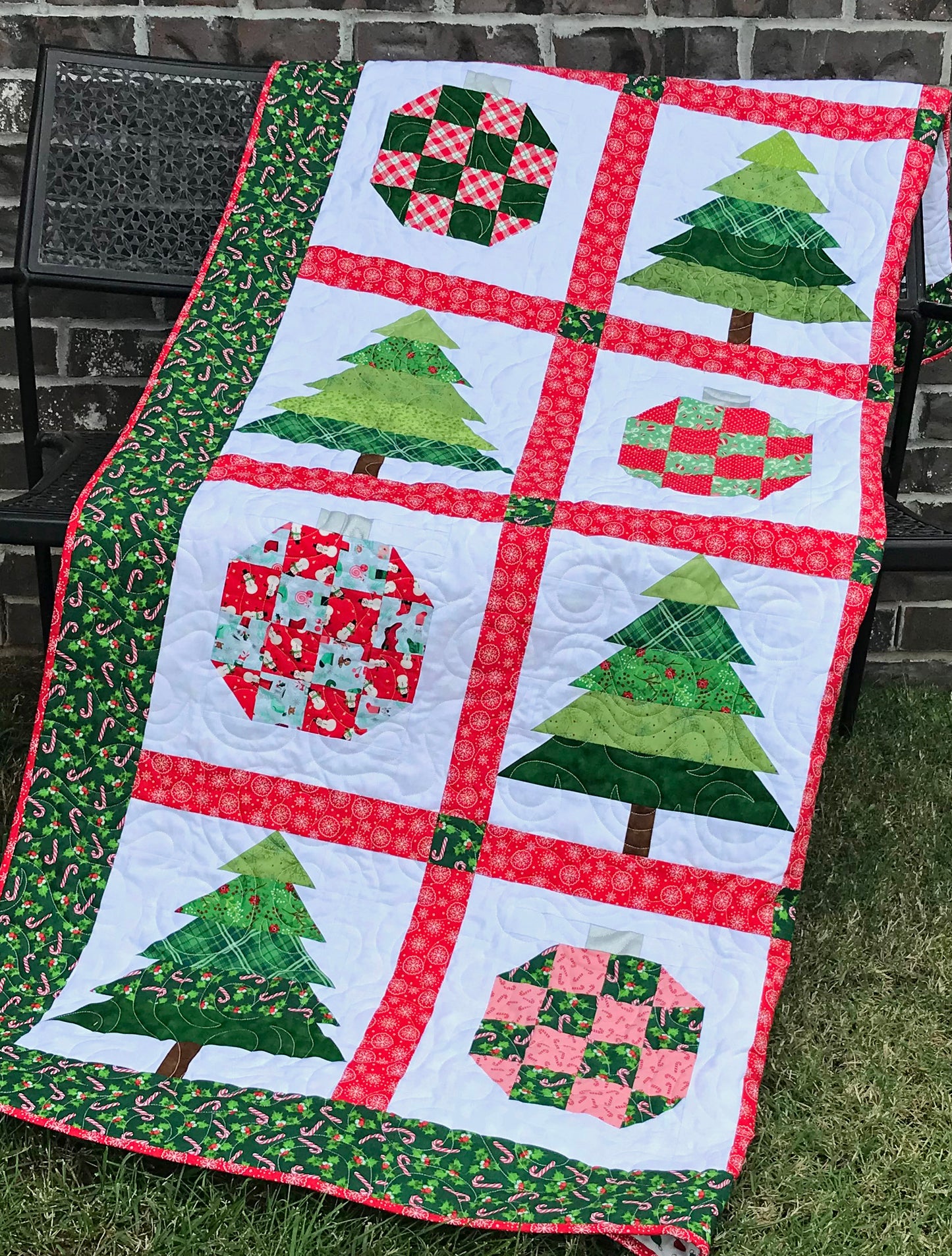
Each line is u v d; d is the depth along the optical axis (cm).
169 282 160
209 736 132
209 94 160
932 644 197
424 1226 106
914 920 148
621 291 158
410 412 147
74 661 130
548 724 132
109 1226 104
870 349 154
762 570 132
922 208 163
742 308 157
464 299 156
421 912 130
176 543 130
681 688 132
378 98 160
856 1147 116
